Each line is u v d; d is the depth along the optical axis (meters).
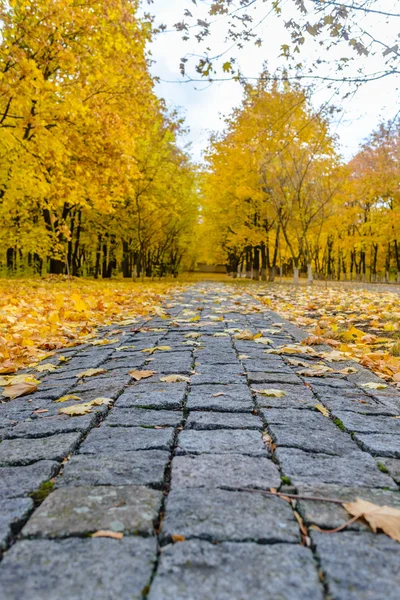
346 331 5.33
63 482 1.75
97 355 4.53
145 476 1.80
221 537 1.35
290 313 8.05
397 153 26.75
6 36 10.54
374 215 33.44
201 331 5.81
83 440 2.23
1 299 9.01
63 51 11.15
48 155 12.78
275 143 12.52
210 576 1.18
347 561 1.24
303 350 4.31
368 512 1.45
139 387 3.16
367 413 2.62
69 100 11.88
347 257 48.94
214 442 2.16
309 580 1.16
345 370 3.66
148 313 7.90
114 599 1.09
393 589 1.13
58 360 4.44
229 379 3.34
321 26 4.13
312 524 1.43
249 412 2.62
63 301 9.20
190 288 16.84
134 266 25.05
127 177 14.43
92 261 39.06
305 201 23.05
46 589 1.14
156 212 25.23
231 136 23.86
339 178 22.86
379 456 2.03
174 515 1.48
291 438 2.19
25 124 11.99
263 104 13.97
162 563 1.23
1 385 3.45
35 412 2.73
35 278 19.47
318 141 19.73
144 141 21.36
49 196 14.94
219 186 26.83
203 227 42.22
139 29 13.92
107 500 1.59
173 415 2.56
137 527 1.41
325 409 2.67
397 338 5.32
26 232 19.88
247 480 1.75
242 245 30.61
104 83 13.45
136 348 4.77
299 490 1.67
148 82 14.30
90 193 15.12
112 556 1.27
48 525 1.43
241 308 8.80
